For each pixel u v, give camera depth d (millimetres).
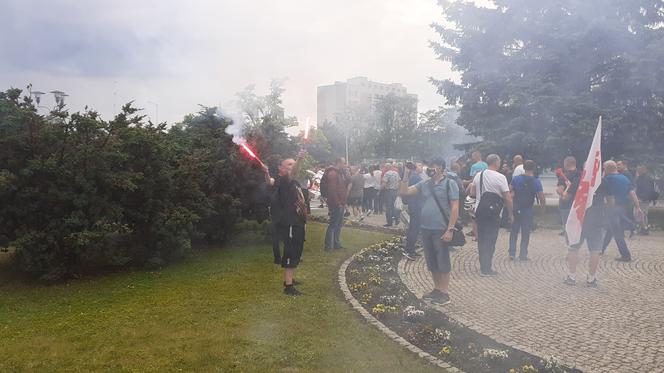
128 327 5766
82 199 7977
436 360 4902
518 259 10000
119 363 4750
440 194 6879
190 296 7055
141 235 9148
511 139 17844
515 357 5008
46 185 8000
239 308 6449
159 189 9141
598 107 17328
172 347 5117
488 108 19875
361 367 4699
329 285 7695
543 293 7527
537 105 17406
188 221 9133
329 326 5797
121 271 8750
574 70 18719
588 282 7902
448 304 6922
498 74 19359
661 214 19047
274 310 6348
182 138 11086
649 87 16672
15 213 7902
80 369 4633
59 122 8234
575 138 16844
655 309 6711
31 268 7895
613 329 5938
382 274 8609
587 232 7867
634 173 16500
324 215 17609
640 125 17625
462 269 9141
